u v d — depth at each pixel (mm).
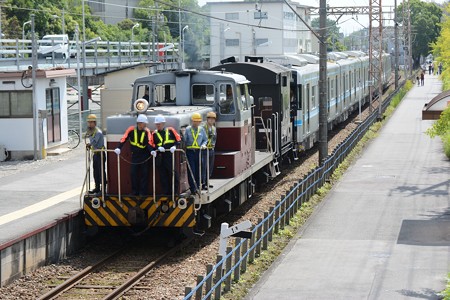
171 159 24469
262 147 37344
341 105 64938
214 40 122625
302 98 44656
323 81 40844
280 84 37594
